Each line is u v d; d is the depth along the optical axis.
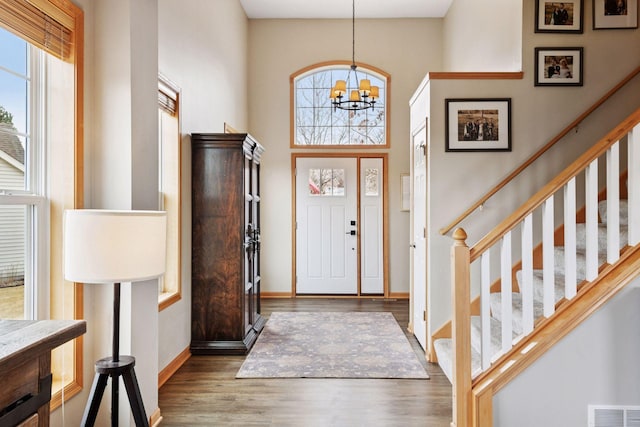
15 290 1.84
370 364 3.45
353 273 6.14
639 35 3.45
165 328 3.16
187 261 3.64
